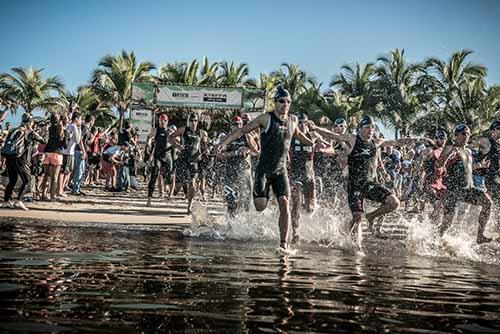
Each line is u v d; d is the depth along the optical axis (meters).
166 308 3.44
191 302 3.62
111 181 19.58
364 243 8.28
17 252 5.48
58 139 13.48
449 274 5.50
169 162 14.26
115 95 47.06
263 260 5.80
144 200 16.59
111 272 4.58
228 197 10.00
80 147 16.31
